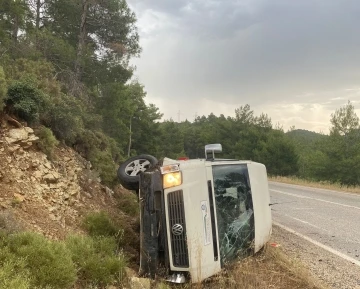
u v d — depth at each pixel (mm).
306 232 9812
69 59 16516
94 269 4672
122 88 20750
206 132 72188
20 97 7453
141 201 5434
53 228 5598
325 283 5969
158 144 59688
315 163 43594
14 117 7230
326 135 44312
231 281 5273
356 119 41562
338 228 10398
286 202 15562
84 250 4965
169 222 5121
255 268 5875
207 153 6406
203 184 5344
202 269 5016
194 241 4988
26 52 14555
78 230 6172
